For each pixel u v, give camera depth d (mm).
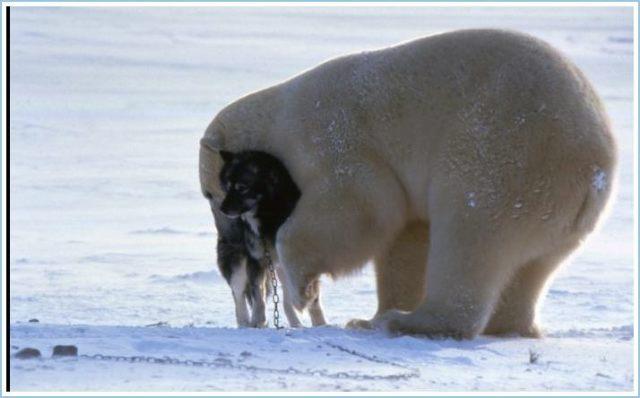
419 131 38344
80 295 61188
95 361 31828
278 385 29484
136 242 83250
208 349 34469
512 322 39781
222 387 28984
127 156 134875
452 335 37688
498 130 37062
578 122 36750
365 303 58500
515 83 37344
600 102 38250
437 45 38938
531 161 36625
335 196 39500
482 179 36938
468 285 37406
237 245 44781
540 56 37875
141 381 29453
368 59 40156
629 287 65375
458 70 38188
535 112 36844
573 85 37438
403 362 33844
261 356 33750
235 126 42625
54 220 93562
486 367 33875
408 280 40531
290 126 40875
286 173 41312
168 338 35906
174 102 194625
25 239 84062
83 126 161375
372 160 39219
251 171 41438
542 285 39562
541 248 37438
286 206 41438
